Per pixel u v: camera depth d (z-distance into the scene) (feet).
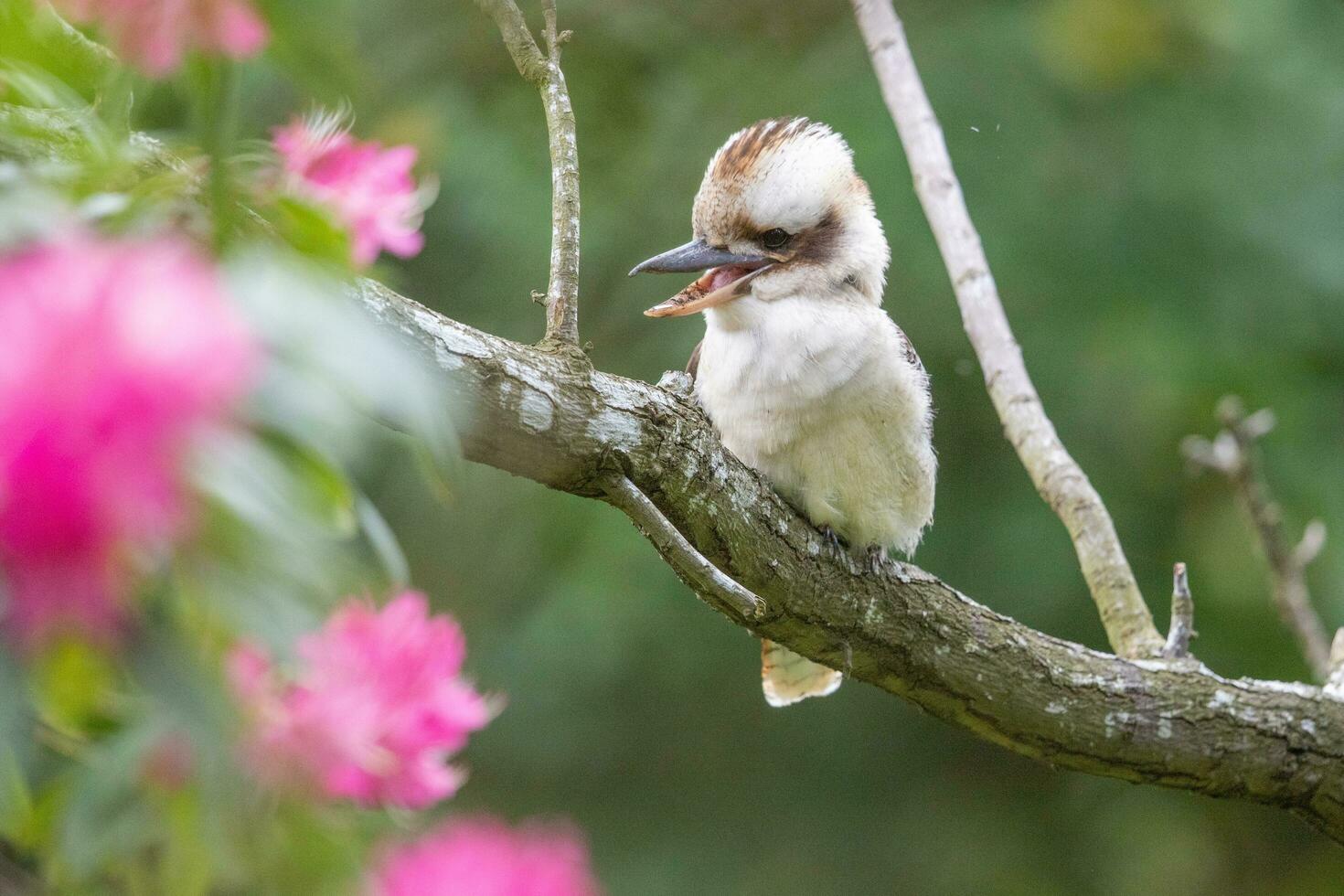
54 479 6.43
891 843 43.83
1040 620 40.86
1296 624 24.67
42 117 9.11
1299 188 40.98
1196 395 40.47
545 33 16.62
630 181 41.68
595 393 15.88
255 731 8.91
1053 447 24.31
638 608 40.40
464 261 41.27
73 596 6.62
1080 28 41.09
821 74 41.96
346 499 7.94
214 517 7.20
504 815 42.24
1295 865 44.37
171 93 9.27
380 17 40.86
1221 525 40.55
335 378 7.23
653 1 43.01
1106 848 43.86
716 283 23.95
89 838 8.63
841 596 19.61
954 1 42.93
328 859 9.31
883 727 44.34
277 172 10.82
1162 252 40.70
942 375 40.24
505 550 41.52
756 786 43.91
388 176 11.49
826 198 23.63
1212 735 20.70
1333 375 41.32
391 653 10.96
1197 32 41.32
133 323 6.54
